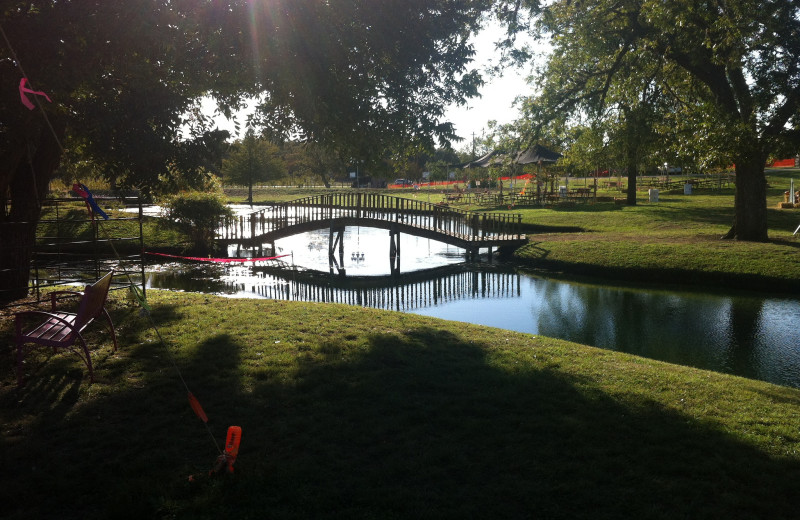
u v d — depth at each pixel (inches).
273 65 398.6
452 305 636.1
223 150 459.2
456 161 3841.0
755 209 871.1
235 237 1133.7
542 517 154.3
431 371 278.5
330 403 230.5
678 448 197.3
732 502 163.0
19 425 202.5
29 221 420.2
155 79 397.4
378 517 151.4
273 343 322.3
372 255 1058.1
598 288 716.7
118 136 402.6
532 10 767.7
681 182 2062.0
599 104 877.8
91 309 261.7
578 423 215.8
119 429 201.8
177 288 708.7
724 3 724.7
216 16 375.9
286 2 387.2
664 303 621.0
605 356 333.4
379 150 474.6
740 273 699.4
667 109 905.5
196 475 167.9
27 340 239.0
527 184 2295.8
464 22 488.7
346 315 420.8
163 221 1085.8
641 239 941.2
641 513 156.3
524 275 824.3
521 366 293.9
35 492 160.1
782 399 265.4
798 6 702.5
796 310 573.9
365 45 435.5
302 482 168.2
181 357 288.4
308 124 446.9
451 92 476.1
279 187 3538.4
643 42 805.9
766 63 742.5
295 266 927.7
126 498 154.3
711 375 308.8
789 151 751.7
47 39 330.3
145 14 341.7
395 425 210.1
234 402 229.9
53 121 403.2
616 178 2652.6
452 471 179.2
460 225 1216.8
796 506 162.4
